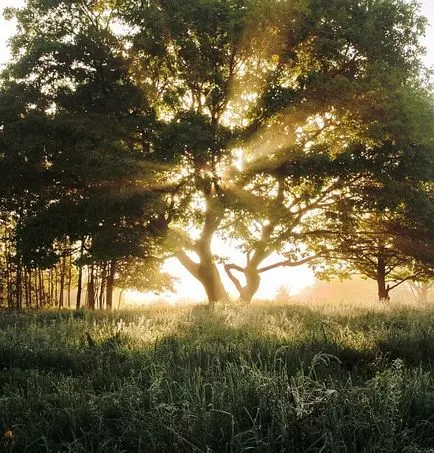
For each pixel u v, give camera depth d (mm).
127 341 7750
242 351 6312
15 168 22797
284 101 20781
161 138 20141
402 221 26266
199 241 25828
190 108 23484
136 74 23000
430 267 28594
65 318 13336
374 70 22312
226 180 21781
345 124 23375
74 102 22656
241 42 21328
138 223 23375
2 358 6711
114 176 19562
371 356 6043
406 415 3674
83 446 3514
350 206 23422
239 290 27328
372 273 31266
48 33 23969
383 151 21781
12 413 4270
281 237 24438
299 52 23078
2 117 22453
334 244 27516
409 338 7062
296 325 9109
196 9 20500
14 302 29641
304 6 20594
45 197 24188
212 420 3676
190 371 5176
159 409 3896
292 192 24828
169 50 22828
